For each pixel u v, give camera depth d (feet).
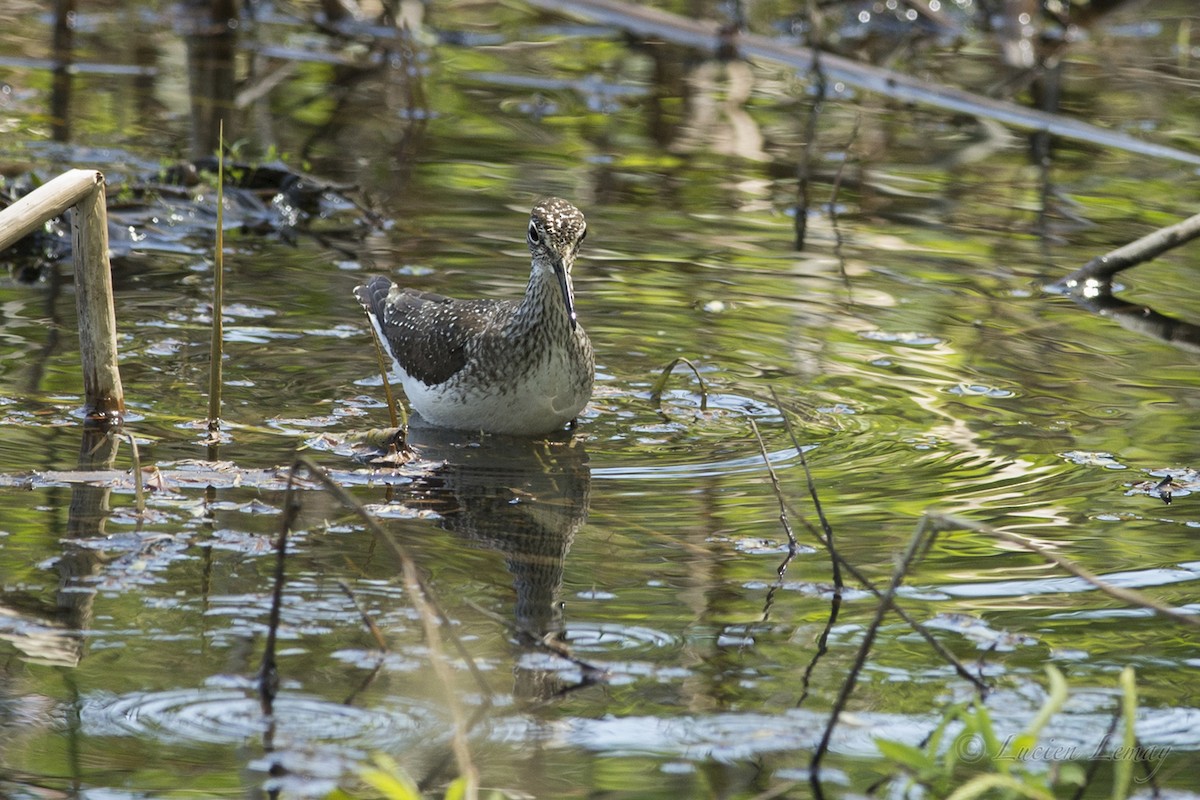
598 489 36.32
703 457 38.58
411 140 65.46
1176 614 25.12
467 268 51.37
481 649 28.17
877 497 35.91
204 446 37.55
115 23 79.71
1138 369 44.96
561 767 24.41
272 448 37.73
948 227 57.36
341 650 27.96
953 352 46.09
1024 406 42.06
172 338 44.65
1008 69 78.54
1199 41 83.76
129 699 25.93
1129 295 51.47
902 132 69.26
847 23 86.89
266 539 32.53
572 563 32.07
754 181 62.18
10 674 26.53
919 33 85.61
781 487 36.55
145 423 38.70
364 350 45.21
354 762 24.36
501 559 32.14
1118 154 66.33
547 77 75.61
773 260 53.52
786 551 32.94
